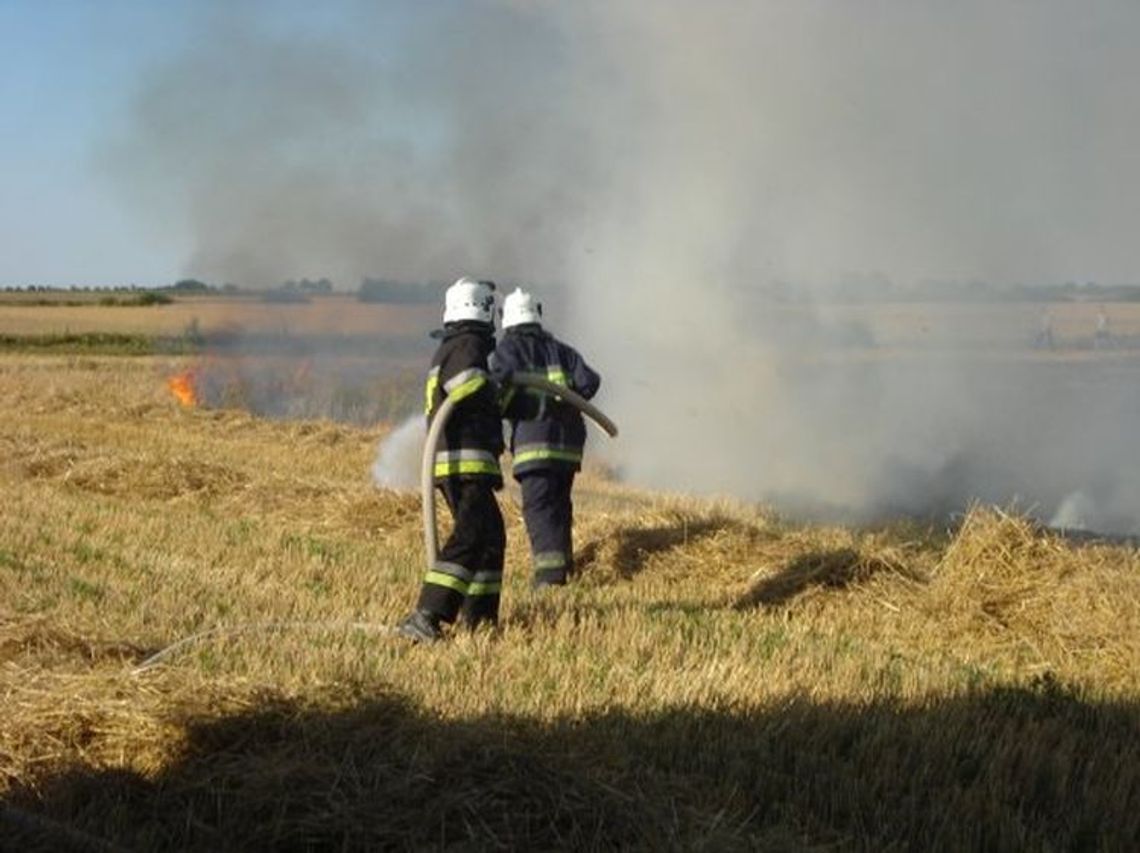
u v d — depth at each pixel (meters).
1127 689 7.18
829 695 6.57
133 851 4.66
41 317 66.12
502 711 5.99
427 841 4.71
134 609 8.21
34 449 15.47
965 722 6.17
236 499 13.09
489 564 7.96
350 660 6.90
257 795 4.94
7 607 7.81
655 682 6.64
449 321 8.06
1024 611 8.58
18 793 5.09
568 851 4.66
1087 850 5.00
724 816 5.04
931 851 4.87
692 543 10.56
